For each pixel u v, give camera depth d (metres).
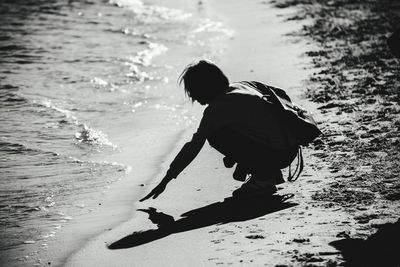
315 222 5.15
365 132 7.97
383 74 11.69
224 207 5.92
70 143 9.12
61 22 24.86
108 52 17.89
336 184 6.14
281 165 6.02
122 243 5.29
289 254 4.50
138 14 27.86
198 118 10.23
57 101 11.88
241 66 14.13
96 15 27.20
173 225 5.59
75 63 16.08
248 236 5.01
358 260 4.26
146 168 7.71
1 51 18.00
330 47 15.72
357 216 5.18
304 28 19.88
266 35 19.34
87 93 12.59
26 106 11.47
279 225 5.18
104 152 8.61
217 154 7.82
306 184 6.28
